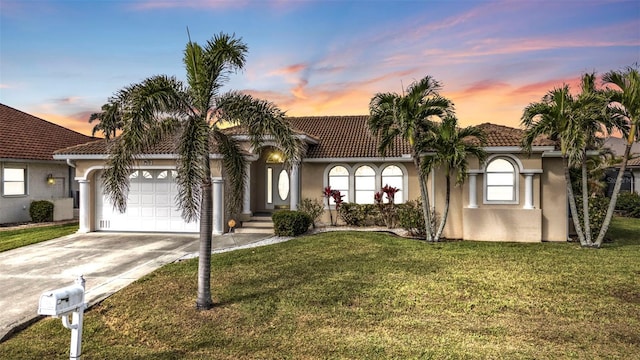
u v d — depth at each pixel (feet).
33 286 30.66
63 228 61.05
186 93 24.82
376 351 19.16
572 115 41.06
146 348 20.03
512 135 50.98
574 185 53.83
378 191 59.77
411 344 19.89
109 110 23.49
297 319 23.34
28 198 69.15
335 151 60.39
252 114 25.52
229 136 29.63
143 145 24.59
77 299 16.16
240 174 29.76
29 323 23.38
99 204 55.83
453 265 35.17
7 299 27.55
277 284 29.81
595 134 43.88
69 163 54.65
